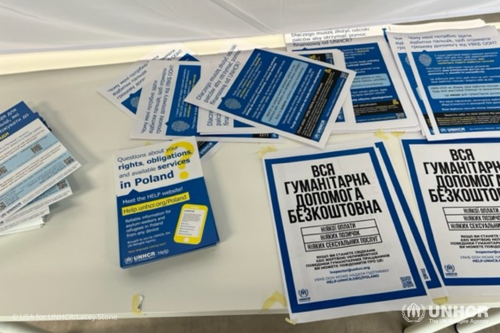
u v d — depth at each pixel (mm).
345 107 697
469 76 721
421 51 768
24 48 835
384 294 509
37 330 858
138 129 696
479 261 528
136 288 529
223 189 616
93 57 827
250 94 729
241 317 1063
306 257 542
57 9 771
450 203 578
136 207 585
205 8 797
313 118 686
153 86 759
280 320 1055
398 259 532
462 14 894
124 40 842
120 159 640
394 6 844
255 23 837
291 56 787
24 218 578
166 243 548
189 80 763
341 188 599
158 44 849
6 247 571
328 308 504
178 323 1064
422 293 507
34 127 665
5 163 625
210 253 552
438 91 704
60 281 540
